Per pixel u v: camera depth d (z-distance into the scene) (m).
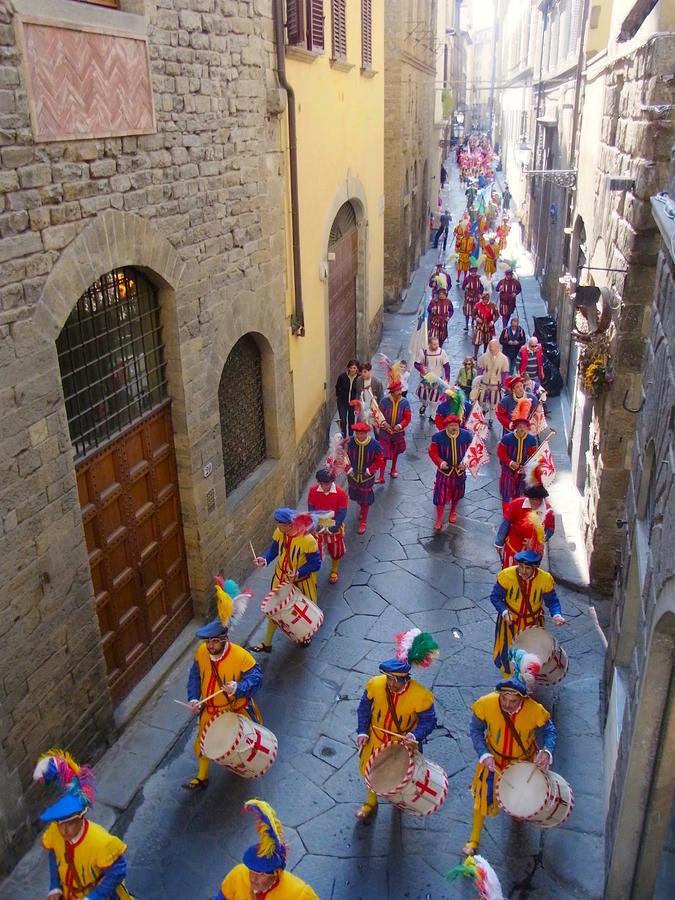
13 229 4.79
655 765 4.66
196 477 7.46
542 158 22.41
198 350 7.26
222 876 5.45
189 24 6.56
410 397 15.20
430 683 7.35
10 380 4.91
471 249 24.58
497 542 7.89
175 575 7.61
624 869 5.00
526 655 5.23
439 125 35.59
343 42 12.11
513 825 5.83
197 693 5.91
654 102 6.87
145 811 5.95
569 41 16.47
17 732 5.35
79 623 5.88
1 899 5.21
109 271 5.83
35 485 5.24
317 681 7.36
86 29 5.20
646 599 5.01
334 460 9.76
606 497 8.26
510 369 15.80
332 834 5.77
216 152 7.23
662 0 6.74
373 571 9.24
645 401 6.31
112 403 6.32
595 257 10.23
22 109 4.74
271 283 8.92
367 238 15.47
